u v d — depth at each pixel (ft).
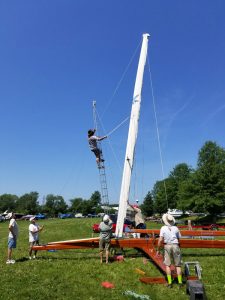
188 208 177.47
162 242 36.78
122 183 52.42
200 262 46.52
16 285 35.12
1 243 75.41
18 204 531.09
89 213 459.32
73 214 451.53
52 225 141.38
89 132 55.72
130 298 31.04
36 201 512.63
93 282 36.68
